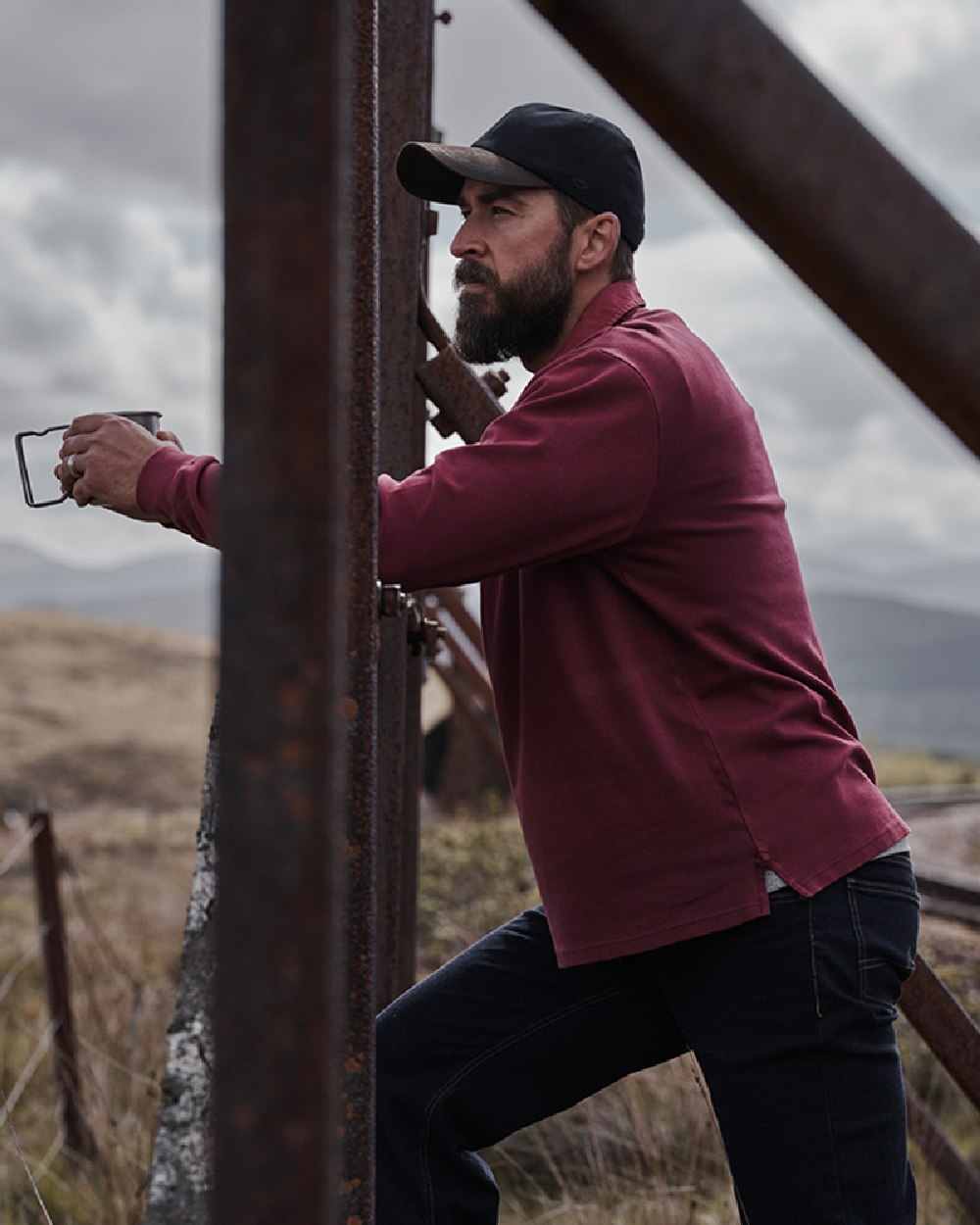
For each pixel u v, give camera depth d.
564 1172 3.72
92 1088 4.11
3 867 4.18
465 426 2.32
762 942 1.81
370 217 1.25
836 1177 1.80
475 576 1.74
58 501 1.78
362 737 1.23
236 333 0.65
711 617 1.84
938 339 0.48
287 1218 0.65
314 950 0.66
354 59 1.24
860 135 0.49
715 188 0.50
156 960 6.14
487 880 5.13
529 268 2.01
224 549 0.67
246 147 0.65
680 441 1.80
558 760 1.89
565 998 2.06
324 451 0.66
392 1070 2.06
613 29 0.49
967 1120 4.29
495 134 2.03
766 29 0.49
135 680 32.44
